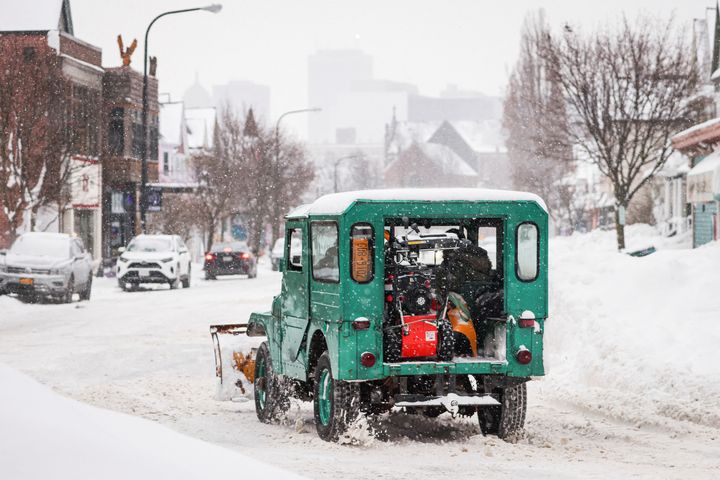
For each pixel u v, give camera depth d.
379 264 13.19
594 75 53.28
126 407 16.92
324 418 13.72
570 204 95.56
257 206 91.69
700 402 15.34
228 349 17.20
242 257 62.62
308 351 14.15
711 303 19.28
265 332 16.00
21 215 54.16
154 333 28.89
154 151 81.81
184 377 20.73
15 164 53.97
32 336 28.30
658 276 20.91
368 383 13.68
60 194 56.78
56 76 56.62
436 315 13.59
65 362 22.75
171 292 48.34
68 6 68.38
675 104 54.03
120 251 52.22
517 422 13.82
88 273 43.19
